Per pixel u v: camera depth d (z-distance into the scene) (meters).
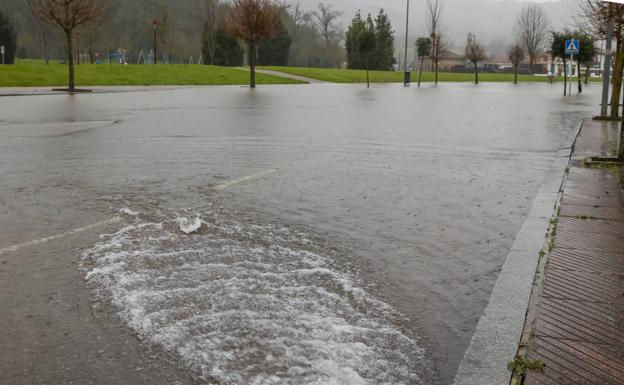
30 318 3.71
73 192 7.22
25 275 4.43
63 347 3.35
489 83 64.19
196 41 96.06
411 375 3.08
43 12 31.31
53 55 100.50
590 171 8.95
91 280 4.30
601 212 6.39
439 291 4.25
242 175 8.48
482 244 5.36
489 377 3.05
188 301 3.92
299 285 4.25
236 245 5.18
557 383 2.89
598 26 18.47
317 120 17.12
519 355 3.17
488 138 13.26
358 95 32.06
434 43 66.12
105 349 3.32
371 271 4.64
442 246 5.29
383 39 86.12
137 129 14.35
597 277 4.37
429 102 27.02
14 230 5.58
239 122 16.25
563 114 20.61
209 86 41.34
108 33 91.56
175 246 5.11
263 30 37.91
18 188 7.43
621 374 2.97
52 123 15.70
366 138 12.98
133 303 3.89
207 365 3.12
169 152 10.62
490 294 4.20
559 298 3.96
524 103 27.34
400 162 9.81
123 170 8.78
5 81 35.06
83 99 26.23
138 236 5.39
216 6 85.75
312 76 54.19
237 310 3.79
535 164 9.72
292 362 3.15
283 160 9.85
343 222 6.05
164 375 3.05
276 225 5.89
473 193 7.48
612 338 3.37
